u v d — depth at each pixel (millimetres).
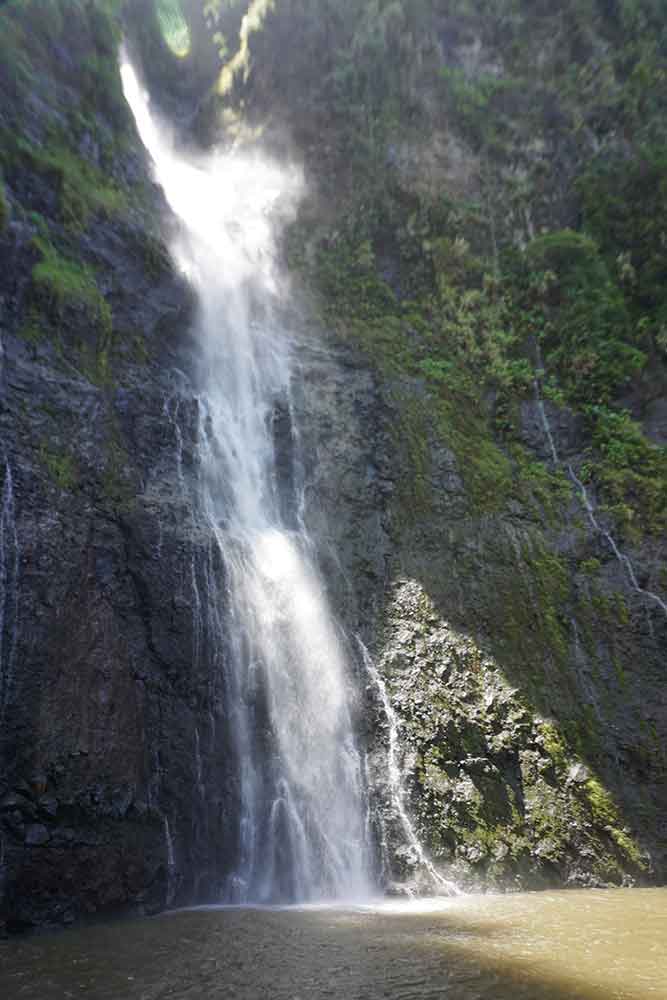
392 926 6477
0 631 7254
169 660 8445
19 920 6426
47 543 7938
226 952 5676
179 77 19969
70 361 9359
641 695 10375
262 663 9203
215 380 11750
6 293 8984
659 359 13703
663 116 17000
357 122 16938
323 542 11117
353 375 12938
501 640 10508
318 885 8195
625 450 12766
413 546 11359
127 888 7094
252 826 8180
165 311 11406
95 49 13438
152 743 7957
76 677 7645
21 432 8281
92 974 5188
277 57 18234
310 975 5102
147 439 10031
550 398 13609
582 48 18234
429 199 15906
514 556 11516
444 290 14883
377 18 17812
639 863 8797
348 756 9125
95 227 10969
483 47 18516
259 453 11648
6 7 12008
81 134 12055
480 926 6477
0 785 6754
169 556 9023
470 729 9531
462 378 13727
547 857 8695
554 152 16969
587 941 5945
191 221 14375
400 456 12125
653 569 11414
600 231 15672
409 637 10289
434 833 8672
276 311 13656
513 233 15961
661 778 9641
